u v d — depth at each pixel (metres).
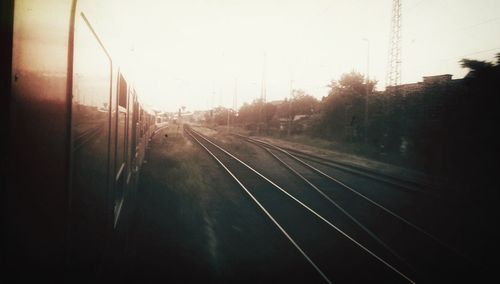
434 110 17.48
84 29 1.85
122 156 4.39
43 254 1.28
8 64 0.97
